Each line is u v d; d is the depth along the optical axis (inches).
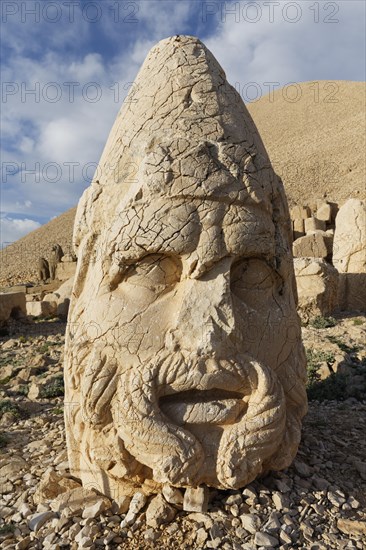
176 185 143.0
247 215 146.4
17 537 142.2
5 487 175.8
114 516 142.4
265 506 141.1
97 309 148.9
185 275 144.9
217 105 157.0
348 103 2383.1
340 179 1558.8
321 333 412.2
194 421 138.9
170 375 137.8
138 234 142.9
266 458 143.8
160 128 152.8
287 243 165.9
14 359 426.0
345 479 167.0
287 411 156.9
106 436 144.5
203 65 162.7
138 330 143.0
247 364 141.9
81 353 151.6
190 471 134.1
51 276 1048.2
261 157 158.1
